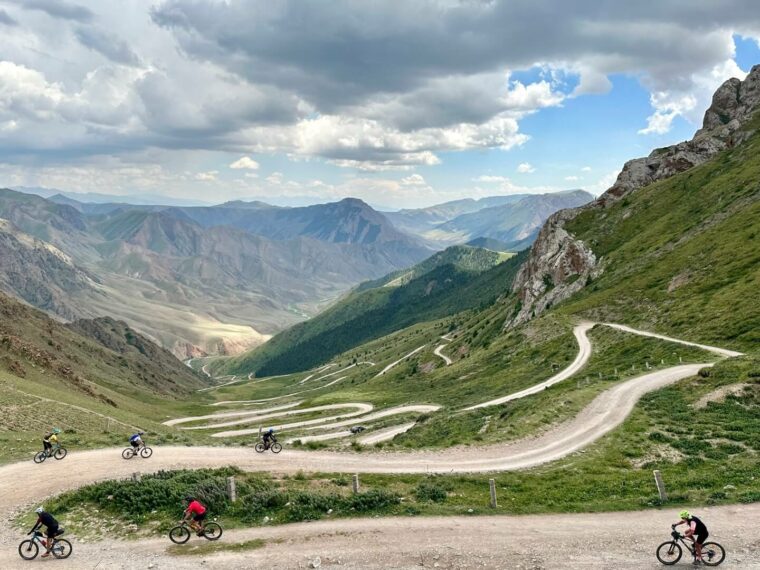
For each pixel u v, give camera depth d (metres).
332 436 88.50
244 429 124.31
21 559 24.09
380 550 23.97
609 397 55.41
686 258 110.69
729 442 37.38
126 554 24.25
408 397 130.12
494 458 41.03
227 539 25.56
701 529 21.23
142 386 194.12
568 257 166.25
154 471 37.28
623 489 31.22
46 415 57.19
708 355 66.19
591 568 21.55
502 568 21.88
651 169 199.62
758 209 108.19
